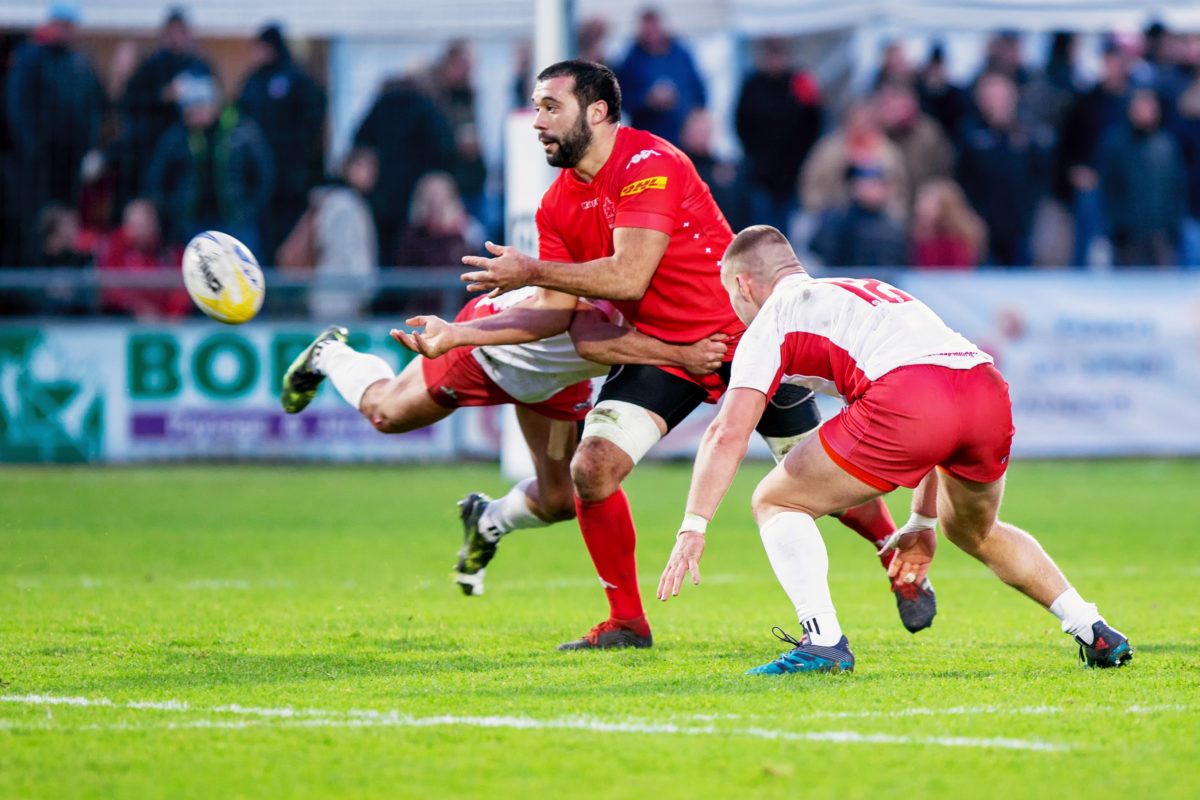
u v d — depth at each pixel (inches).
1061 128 2459.4
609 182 714.8
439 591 998.4
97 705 551.5
